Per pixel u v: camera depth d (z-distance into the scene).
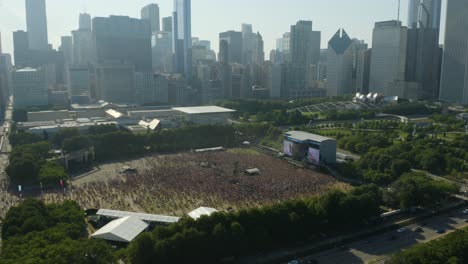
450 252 196.50
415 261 190.75
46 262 176.25
